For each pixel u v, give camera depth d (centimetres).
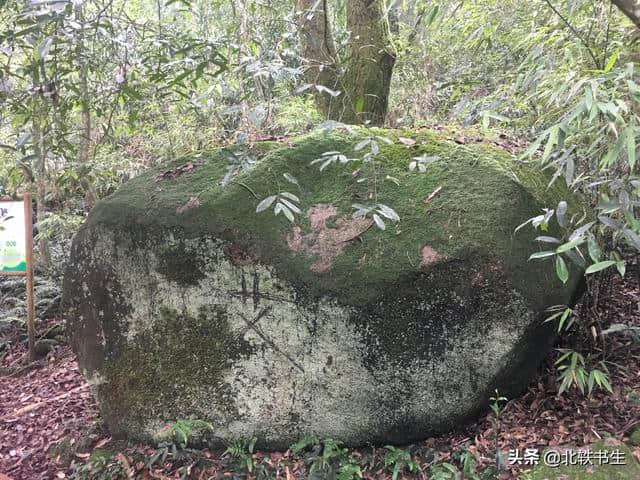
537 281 274
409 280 272
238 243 300
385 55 512
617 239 288
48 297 614
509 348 272
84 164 409
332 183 306
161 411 321
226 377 309
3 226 500
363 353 283
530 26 333
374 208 230
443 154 306
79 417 388
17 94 331
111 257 327
